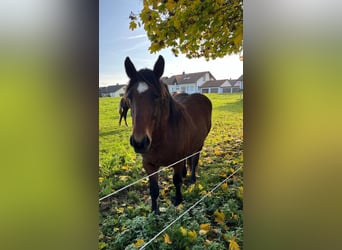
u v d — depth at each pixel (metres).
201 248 1.38
